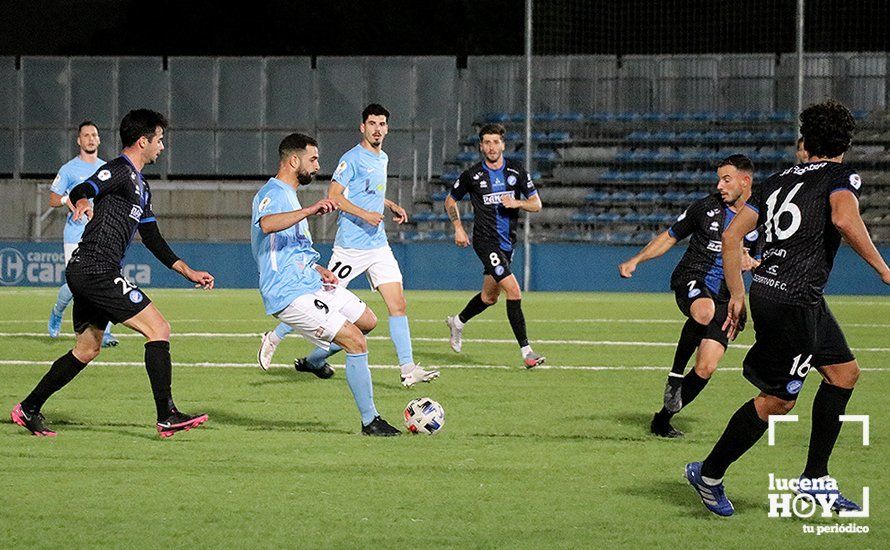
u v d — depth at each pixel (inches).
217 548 394.3
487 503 462.3
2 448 573.9
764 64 2522.1
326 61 2655.0
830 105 423.5
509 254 942.4
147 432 623.2
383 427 615.5
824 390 441.1
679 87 2551.7
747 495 478.6
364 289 2224.4
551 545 400.8
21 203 2458.2
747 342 1179.3
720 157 2488.9
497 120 2605.8
